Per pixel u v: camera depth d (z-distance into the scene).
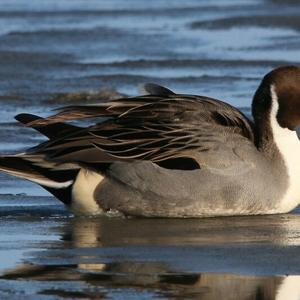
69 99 21.56
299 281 11.88
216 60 25.06
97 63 24.89
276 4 31.17
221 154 14.55
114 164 14.54
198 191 14.53
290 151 14.86
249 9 30.81
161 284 11.77
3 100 21.56
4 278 11.95
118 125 14.75
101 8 31.92
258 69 24.22
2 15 30.84
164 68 24.47
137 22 29.84
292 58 25.17
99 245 13.30
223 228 14.18
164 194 14.54
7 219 14.66
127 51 26.19
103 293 11.46
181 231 14.02
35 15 30.84
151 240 13.55
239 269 12.27
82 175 14.59
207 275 12.08
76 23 29.62
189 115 14.80
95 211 14.73
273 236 13.73
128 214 14.73
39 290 11.55
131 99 15.01
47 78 23.45
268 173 14.70
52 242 13.46
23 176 14.62
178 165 14.54
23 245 13.29
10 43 26.80
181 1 32.81
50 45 26.73
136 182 14.54
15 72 23.94
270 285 11.76
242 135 14.80
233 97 21.58
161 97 15.04
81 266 12.39
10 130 19.09
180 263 12.50
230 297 11.38
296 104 14.92
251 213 14.80
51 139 14.96
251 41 27.09
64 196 14.72
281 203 14.83
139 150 14.57
